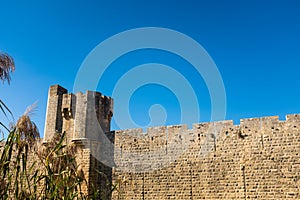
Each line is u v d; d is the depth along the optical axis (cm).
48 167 905
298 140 2122
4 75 969
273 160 2148
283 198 2055
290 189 2052
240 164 2231
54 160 953
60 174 929
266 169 2152
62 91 2955
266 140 2206
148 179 2486
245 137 2273
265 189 2117
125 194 2508
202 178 2320
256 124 2270
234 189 2203
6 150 811
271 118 2241
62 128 2788
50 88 2933
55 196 872
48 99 2903
